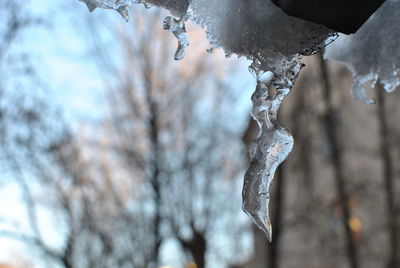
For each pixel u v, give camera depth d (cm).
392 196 1700
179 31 191
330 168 1756
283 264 2459
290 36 185
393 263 1623
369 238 2022
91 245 1777
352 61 234
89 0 187
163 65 1703
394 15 204
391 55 221
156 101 1698
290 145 196
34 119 1370
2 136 1355
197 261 1681
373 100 245
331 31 183
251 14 185
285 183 1581
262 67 193
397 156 1753
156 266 1748
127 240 1786
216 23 190
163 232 1722
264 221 192
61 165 1582
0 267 1752
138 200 1781
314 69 1480
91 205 1748
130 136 1703
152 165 1694
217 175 1738
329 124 1553
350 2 167
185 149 1725
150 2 190
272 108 195
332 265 2177
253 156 196
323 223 1988
